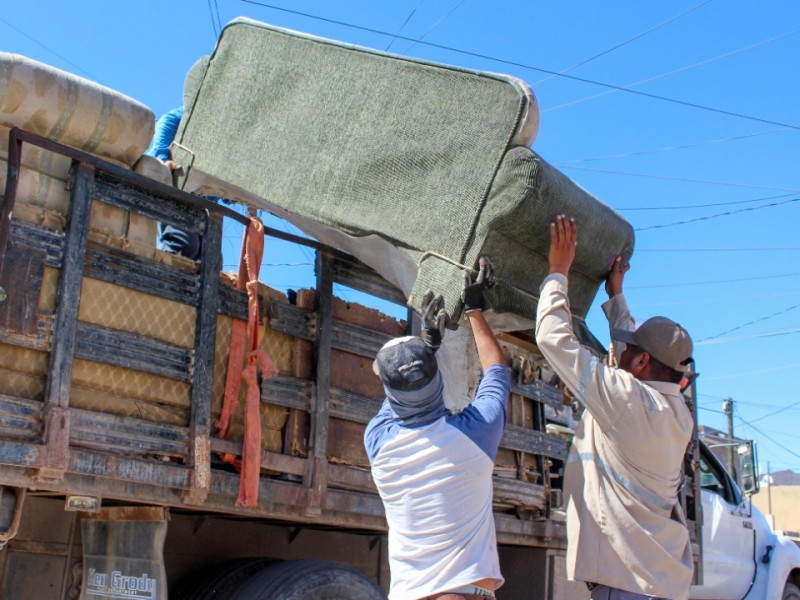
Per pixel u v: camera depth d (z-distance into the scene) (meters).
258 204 3.83
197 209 3.18
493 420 2.30
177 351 3.01
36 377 2.62
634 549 2.58
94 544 3.11
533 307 3.15
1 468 2.49
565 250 2.77
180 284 3.06
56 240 2.71
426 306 2.96
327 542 3.98
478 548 2.19
